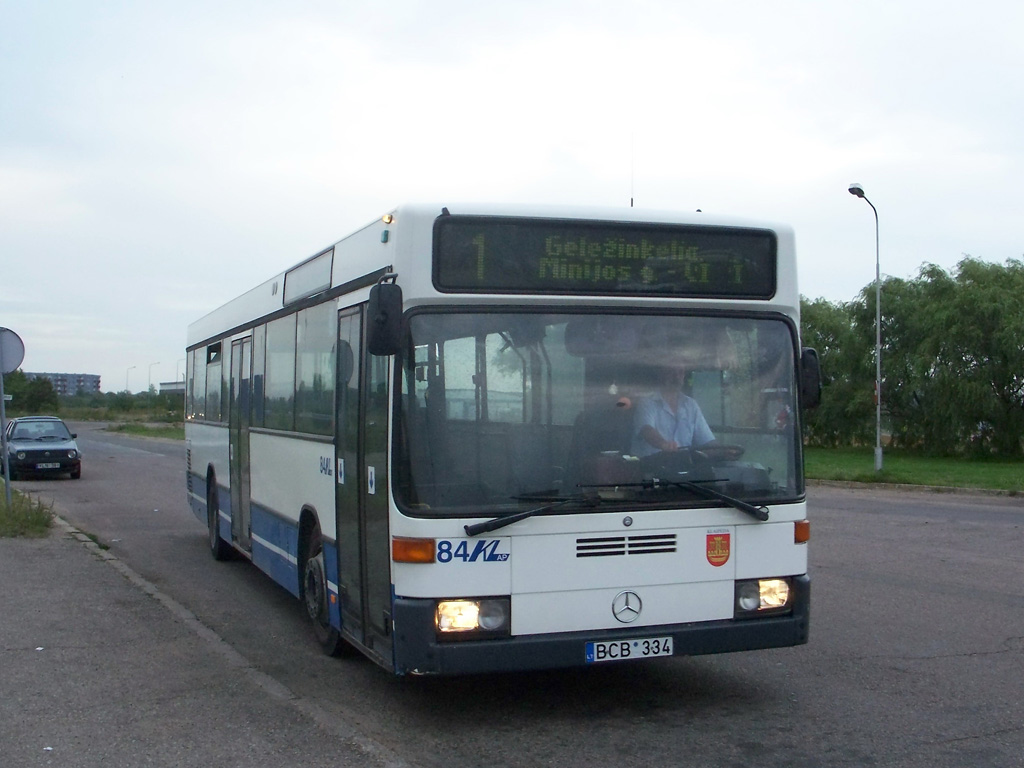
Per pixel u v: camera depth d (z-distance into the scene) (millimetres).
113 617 9266
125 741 5938
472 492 5926
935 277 41281
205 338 14078
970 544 14555
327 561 7750
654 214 6430
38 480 28312
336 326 7578
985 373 38125
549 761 5645
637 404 6238
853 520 18094
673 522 6191
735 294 6531
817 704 6730
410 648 5816
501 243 6148
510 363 6086
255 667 7703
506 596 5922
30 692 6941
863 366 42719
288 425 9102
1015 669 7578
